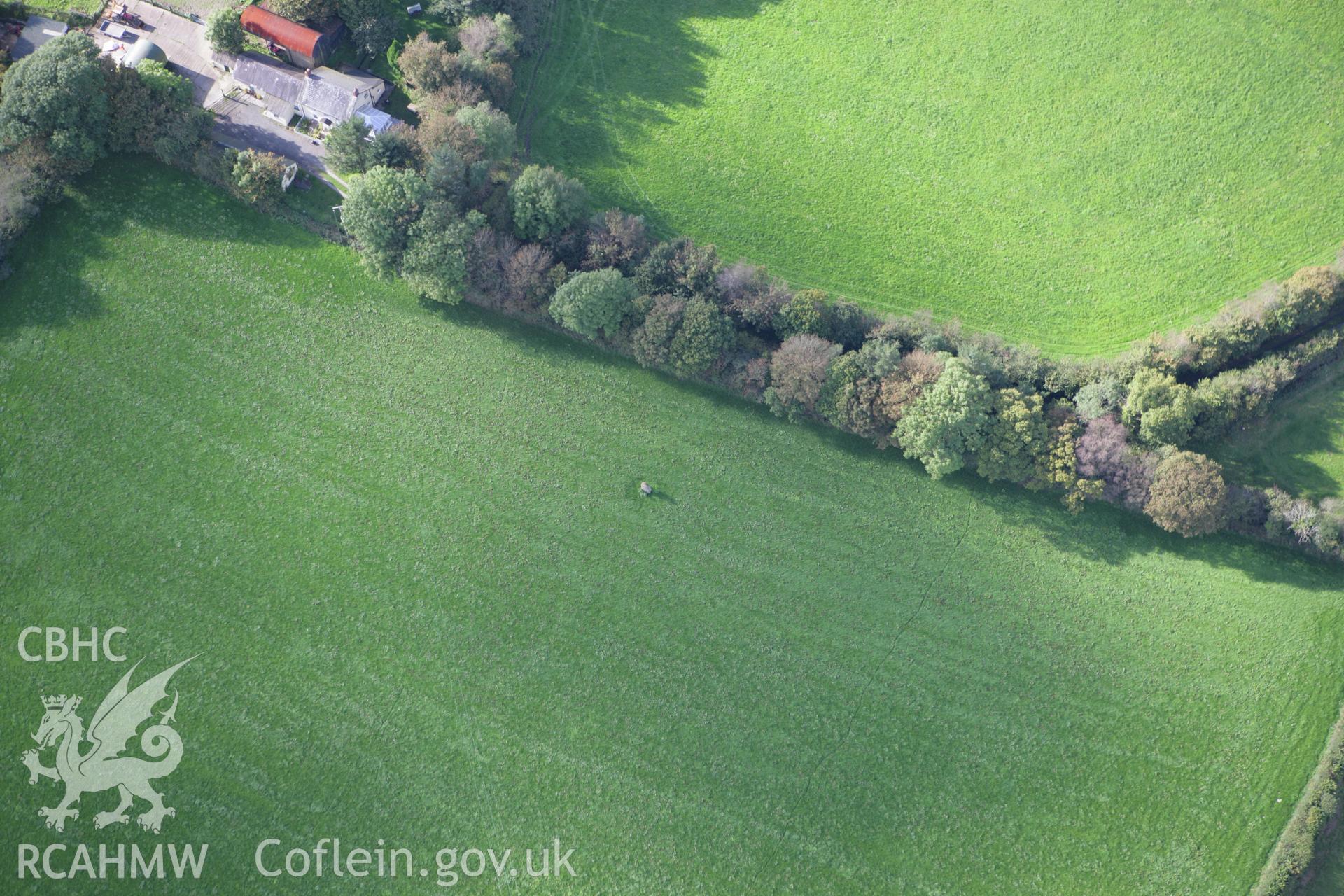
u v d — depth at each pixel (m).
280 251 96.19
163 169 96.81
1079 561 91.94
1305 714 88.06
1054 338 97.19
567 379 94.94
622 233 92.81
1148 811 86.38
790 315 92.19
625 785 86.50
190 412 92.56
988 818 86.31
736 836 85.75
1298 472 92.75
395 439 93.06
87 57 90.75
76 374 92.50
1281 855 84.69
